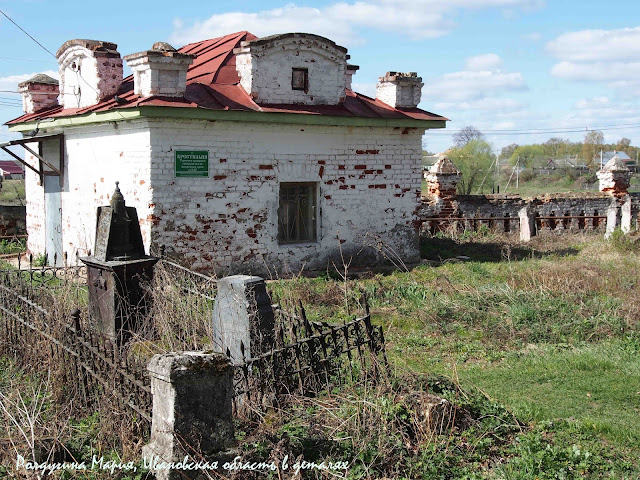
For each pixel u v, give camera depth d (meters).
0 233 21.91
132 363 6.46
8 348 9.23
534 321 11.22
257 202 14.67
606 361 9.20
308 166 15.30
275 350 6.84
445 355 9.68
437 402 6.62
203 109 13.38
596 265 15.33
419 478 5.82
